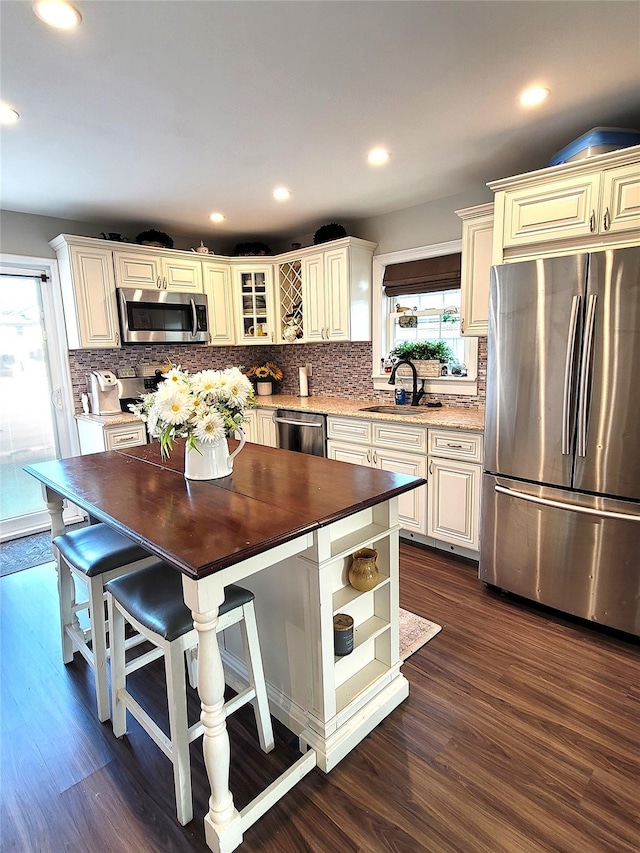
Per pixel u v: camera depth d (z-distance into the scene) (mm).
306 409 3906
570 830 1382
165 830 1415
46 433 3924
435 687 1969
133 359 4285
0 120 2150
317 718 1623
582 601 2316
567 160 2340
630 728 1740
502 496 2545
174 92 1960
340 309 3932
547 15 1549
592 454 2182
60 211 3598
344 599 1738
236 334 4590
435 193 3375
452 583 2818
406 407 3717
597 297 2064
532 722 1777
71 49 1649
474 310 3043
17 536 3773
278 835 1389
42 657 2266
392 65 1813
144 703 1954
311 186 3188
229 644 2016
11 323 3684
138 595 1557
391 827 1404
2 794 1553
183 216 3840
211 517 1503
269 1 1440
